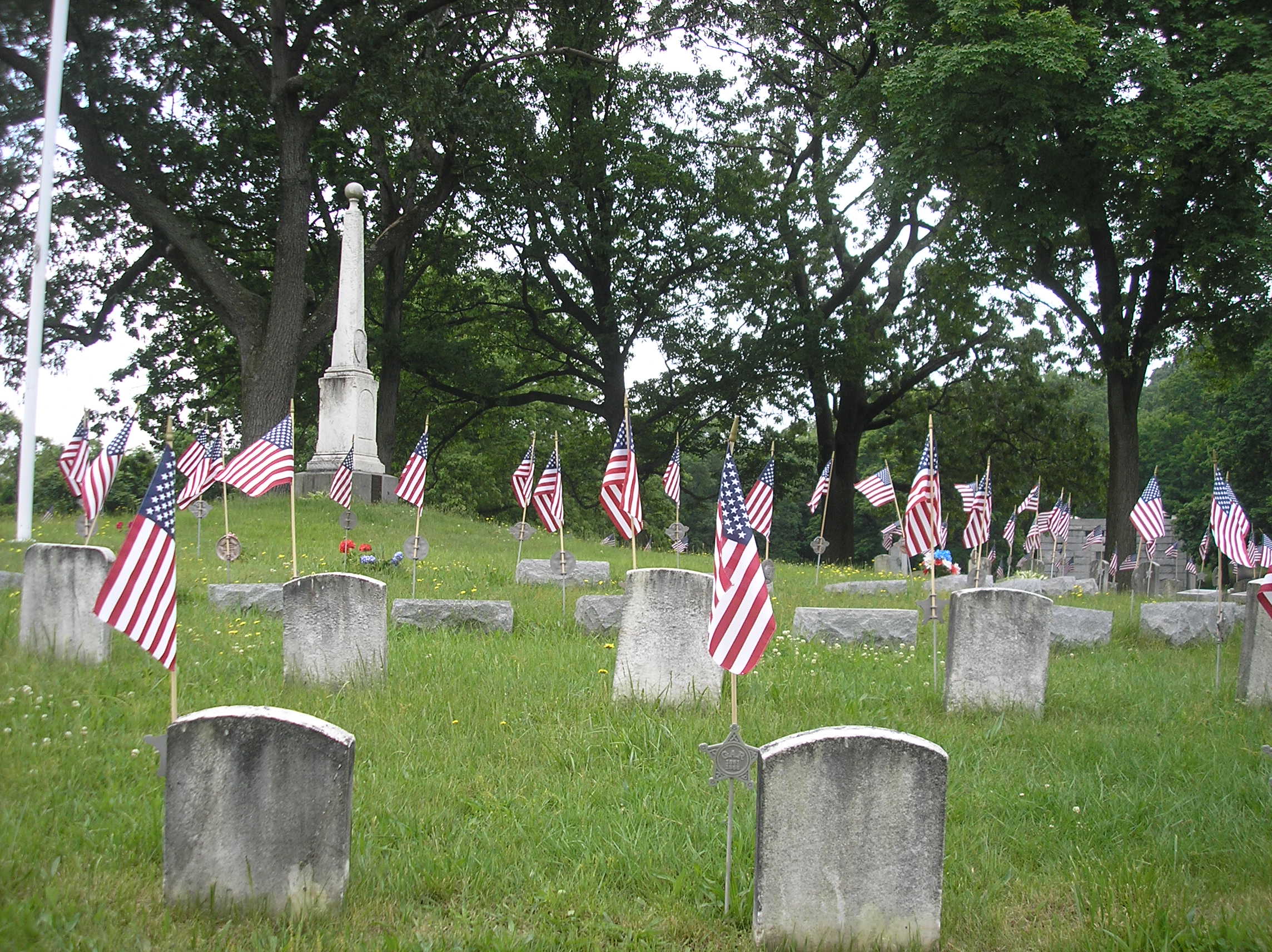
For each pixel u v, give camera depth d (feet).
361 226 91.04
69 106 80.69
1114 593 67.77
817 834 15.60
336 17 86.58
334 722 25.44
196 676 29.35
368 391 89.71
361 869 17.21
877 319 116.37
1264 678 30.91
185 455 54.90
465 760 23.13
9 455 49.32
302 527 68.08
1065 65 65.62
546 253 117.39
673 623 28.19
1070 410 154.61
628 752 24.13
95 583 30.04
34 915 15.16
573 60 111.24
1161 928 15.87
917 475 34.42
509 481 168.35
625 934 15.93
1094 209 75.20
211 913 15.65
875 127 87.76
